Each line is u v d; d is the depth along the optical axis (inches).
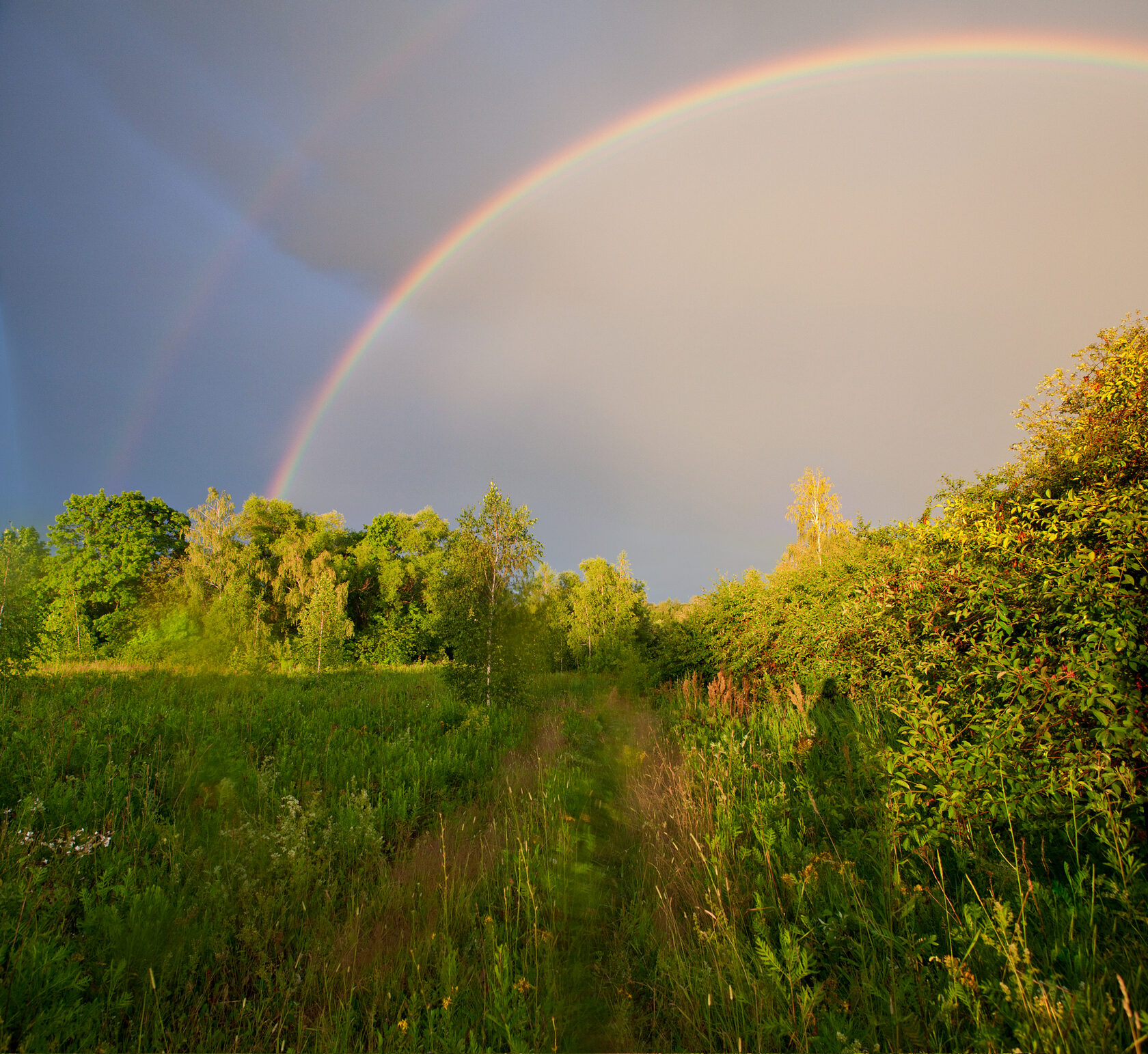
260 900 139.9
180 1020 105.3
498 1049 101.0
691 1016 107.3
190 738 266.1
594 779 265.4
